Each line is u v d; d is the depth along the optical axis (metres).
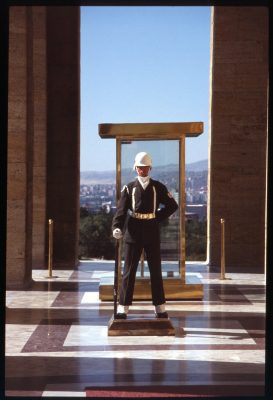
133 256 7.30
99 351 6.29
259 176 14.09
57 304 9.02
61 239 14.28
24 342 6.70
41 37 14.17
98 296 9.67
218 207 14.14
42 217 14.09
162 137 8.95
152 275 7.28
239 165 14.12
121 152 8.94
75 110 14.36
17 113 10.42
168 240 9.25
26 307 8.77
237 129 14.12
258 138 14.09
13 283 10.44
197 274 12.45
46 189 14.29
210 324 7.61
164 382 5.22
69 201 14.31
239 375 5.42
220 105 14.13
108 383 5.20
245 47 14.02
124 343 6.64
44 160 14.17
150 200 7.33
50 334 7.08
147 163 7.33
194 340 6.77
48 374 5.48
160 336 6.97
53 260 14.28
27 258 10.72
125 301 7.24
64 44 14.32
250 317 8.03
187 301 9.20
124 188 7.43
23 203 10.46
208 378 5.34
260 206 14.07
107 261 15.27
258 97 14.07
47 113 14.36
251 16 14.00
